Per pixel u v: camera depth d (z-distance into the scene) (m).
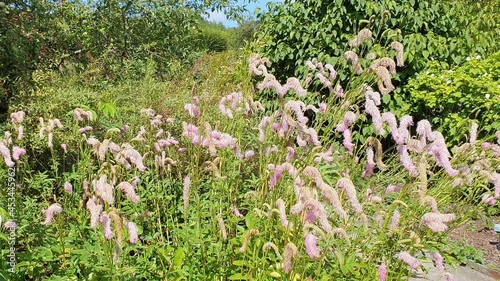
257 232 2.28
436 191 2.97
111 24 7.33
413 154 2.86
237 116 3.57
